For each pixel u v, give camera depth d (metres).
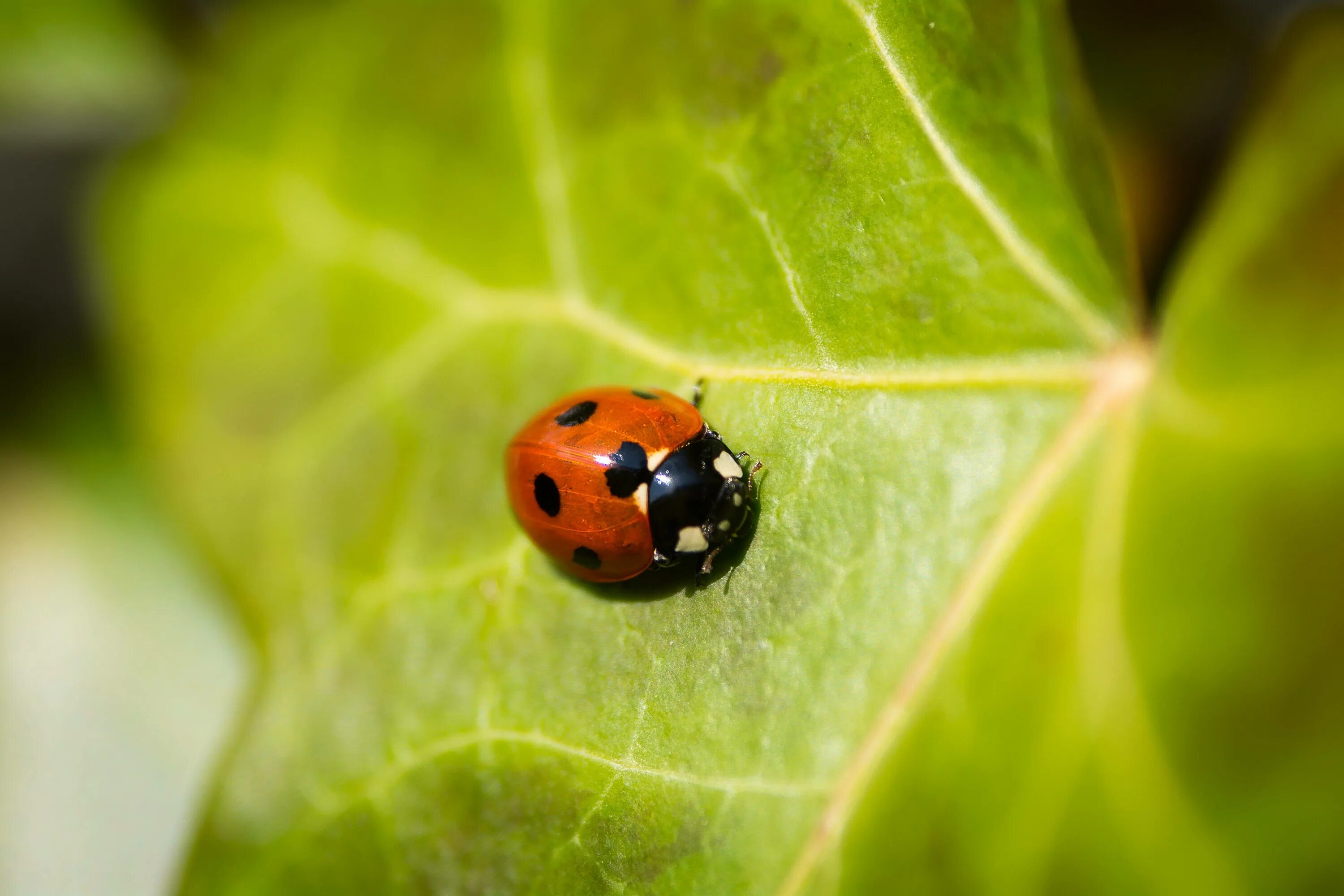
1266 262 0.09
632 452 0.09
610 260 0.10
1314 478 0.09
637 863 0.09
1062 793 0.09
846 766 0.09
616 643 0.09
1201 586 0.09
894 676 0.09
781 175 0.09
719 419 0.09
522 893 0.09
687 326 0.09
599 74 0.10
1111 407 0.09
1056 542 0.09
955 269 0.09
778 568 0.09
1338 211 0.09
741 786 0.09
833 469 0.09
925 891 0.09
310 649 0.10
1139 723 0.09
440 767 0.09
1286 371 0.09
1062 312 0.09
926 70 0.09
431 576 0.10
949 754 0.09
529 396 0.10
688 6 0.09
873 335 0.09
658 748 0.09
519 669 0.09
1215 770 0.09
